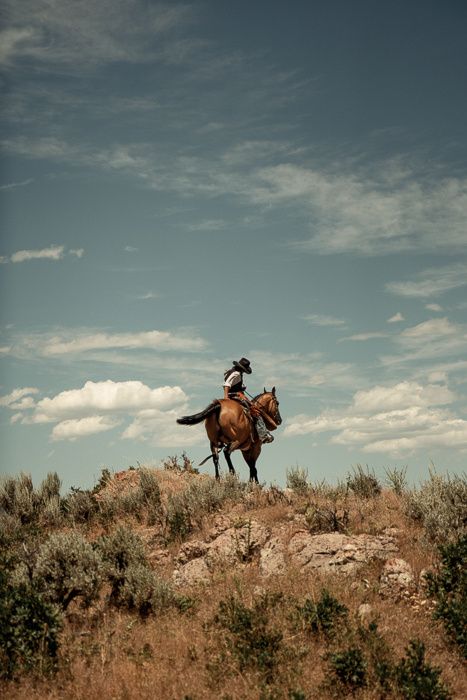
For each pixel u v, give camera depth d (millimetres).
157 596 9297
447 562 9438
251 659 7426
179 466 19047
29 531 14047
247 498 13867
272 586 9617
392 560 9906
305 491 14336
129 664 7605
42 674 7414
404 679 6984
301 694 6562
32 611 8055
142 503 15281
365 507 12773
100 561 9562
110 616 9289
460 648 7922
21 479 16609
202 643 8086
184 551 11469
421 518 11703
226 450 15547
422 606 9062
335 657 7207
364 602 9102
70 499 15578
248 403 15883
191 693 6918
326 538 10695
